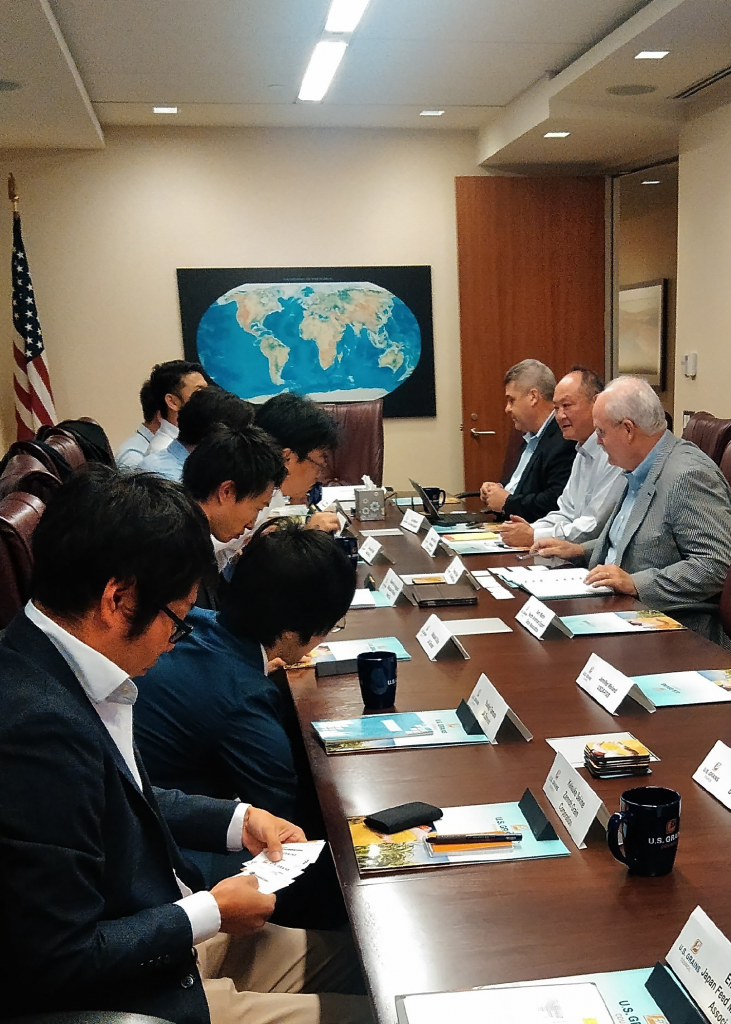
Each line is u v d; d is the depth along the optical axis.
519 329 5.57
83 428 4.29
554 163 5.58
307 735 1.42
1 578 1.59
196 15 3.42
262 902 1.00
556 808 1.13
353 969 1.28
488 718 1.38
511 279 5.51
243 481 1.81
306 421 2.45
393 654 1.52
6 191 5.04
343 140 5.36
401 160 5.44
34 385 4.84
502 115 5.04
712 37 3.53
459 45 3.92
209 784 1.39
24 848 0.78
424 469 5.77
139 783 1.00
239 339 5.39
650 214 7.78
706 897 0.93
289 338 5.45
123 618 0.89
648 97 4.43
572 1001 0.77
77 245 5.16
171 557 0.88
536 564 2.59
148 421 3.68
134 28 3.53
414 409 5.68
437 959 0.85
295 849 1.14
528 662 1.72
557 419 3.13
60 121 4.43
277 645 1.45
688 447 2.35
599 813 1.06
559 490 3.49
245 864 1.12
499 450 5.65
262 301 5.39
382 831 1.09
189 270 5.26
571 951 0.85
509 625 1.98
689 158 4.64
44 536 0.88
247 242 5.33
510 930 0.89
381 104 4.82
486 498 3.63
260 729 1.34
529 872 1.00
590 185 5.50
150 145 5.14
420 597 2.21
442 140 5.47
